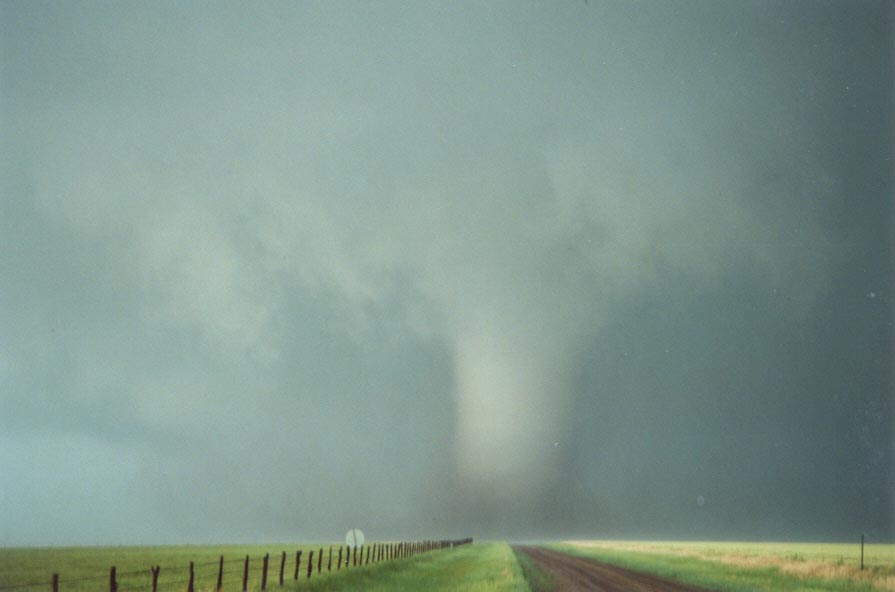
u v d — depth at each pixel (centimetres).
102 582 3186
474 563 4456
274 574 3397
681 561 4453
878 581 2920
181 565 4344
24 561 4797
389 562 4069
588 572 3388
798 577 3103
